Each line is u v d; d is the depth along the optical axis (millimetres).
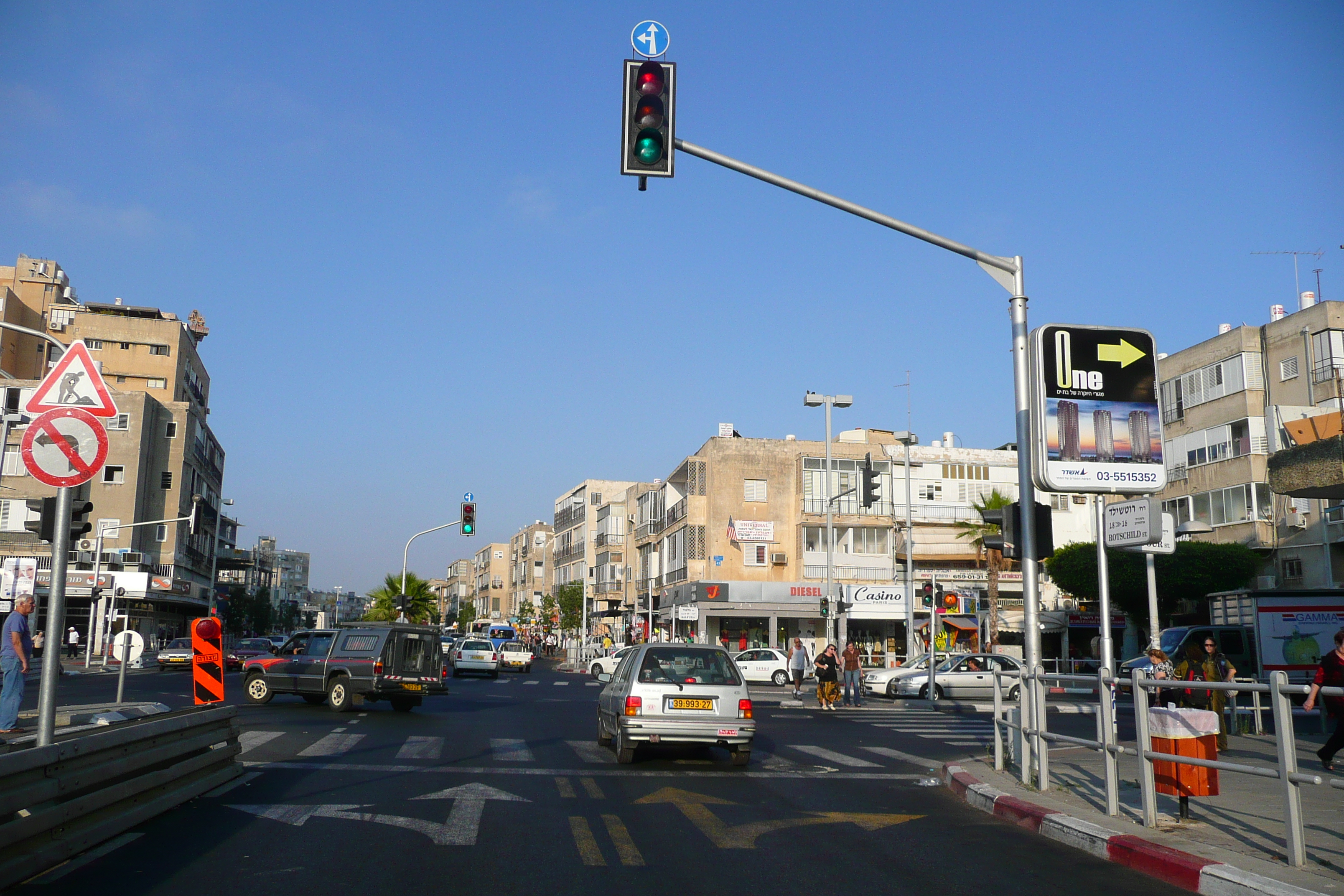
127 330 64812
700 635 52438
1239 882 6219
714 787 11547
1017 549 12258
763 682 38562
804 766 13766
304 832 8148
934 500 56156
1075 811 9016
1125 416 12383
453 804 9711
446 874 6828
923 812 9977
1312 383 37469
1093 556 40750
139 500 58438
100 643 51812
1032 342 12445
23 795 6449
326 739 15672
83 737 7484
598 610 84125
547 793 10641
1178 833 7852
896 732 19516
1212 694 14055
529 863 7223
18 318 65312
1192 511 42438
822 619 53969
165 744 9383
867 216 11523
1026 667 11898
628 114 9406
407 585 78375
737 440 55031
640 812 9594
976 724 21828
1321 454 17594
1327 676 11562
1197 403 42406
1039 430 12156
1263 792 10195
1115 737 8812
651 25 9531
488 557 157000
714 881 6836
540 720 20547
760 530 54250
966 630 53500
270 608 111438
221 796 9977
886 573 54500
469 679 42656
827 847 8094
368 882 6566
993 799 9969
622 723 13203
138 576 43906
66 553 8141
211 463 72562
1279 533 38344
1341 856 6875
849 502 54656
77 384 8359
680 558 57594
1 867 6078
